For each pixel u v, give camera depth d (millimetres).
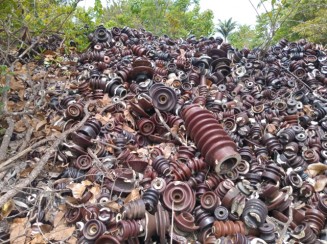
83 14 5625
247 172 3109
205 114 3074
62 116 3826
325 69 5371
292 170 3184
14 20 4625
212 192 2781
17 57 4527
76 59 5379
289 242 2592
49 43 5703
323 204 2867
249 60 5508
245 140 3658
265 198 2832
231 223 2588
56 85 4570
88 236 2441
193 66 4938
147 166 3170
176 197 2725
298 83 5117
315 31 12180
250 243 2424
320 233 2740
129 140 3492
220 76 4746
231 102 4055
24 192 2760
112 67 4805
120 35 5887
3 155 3170
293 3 6797
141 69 4344
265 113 4125
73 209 2783
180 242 2512
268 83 4977
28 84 4547
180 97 4035
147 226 2420
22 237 2562
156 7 16328
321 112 4145
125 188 2922
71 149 3227
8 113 3518
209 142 2934
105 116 3828
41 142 3229
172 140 3477
